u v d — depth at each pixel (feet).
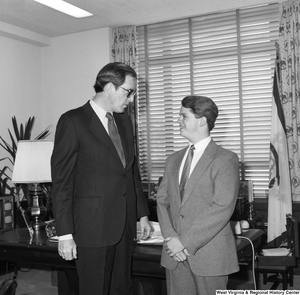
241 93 17.85
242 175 17.76
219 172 7.17
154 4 16.96
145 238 8.93
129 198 7.88
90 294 7.49
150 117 19.56
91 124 7.53
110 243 7.45
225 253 7.13
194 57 18.72
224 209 7.00
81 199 7.49
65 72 20.63
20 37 19.34
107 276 7.57
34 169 11.31
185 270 7.46
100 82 7.59
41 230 11.11
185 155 7.88
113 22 19.01
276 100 16.05
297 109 16.52
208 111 7.45
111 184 7.52
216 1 16.88
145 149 19.67
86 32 20.13
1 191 17.57
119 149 7.88
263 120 17.52
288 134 16.57
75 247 7.37
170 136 19.19
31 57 20.53
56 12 17.43
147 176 19.66
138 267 8.37
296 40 16.55
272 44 17.38
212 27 18.38
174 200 7.57
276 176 15.80
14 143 18.19
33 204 11.73
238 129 17.95
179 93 19.02
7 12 17.24
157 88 19.44
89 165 7.47
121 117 8.42
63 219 7.21
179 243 7.10
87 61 20.16
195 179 7.29
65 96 20.66
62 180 7.31
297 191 16.38
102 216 7.42
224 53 18.17
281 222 15.69
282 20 16.79
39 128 20.86
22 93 20.01
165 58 19.24
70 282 10.49
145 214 8.73
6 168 18.70
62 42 20.66
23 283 15.80
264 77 17.56
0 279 16.26
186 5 17.22
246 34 17.87
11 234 10.66
